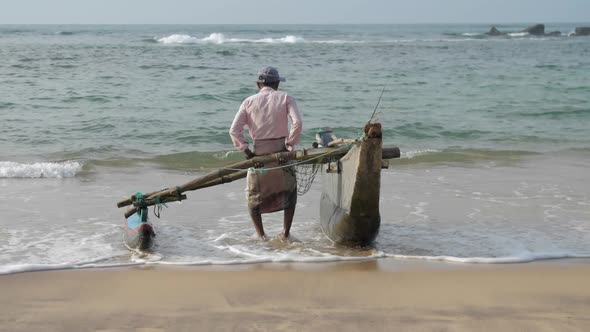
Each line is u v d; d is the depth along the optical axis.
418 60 37.72
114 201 8.34
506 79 26.78
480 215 7.79
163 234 6.86
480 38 83.50
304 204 8.26
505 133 14.54
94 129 13.98
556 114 17.34
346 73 28.16
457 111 17.72
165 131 13.98
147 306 4.77
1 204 8.07
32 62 31.23
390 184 9.51
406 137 14.11
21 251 6.20
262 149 6.46
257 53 41.72
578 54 47.44
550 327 4.40
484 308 4.77
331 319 4.53
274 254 6.18
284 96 6.41
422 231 7.08
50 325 4.40
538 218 7.67
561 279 5.49
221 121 15.36
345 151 6.27
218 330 4.32
